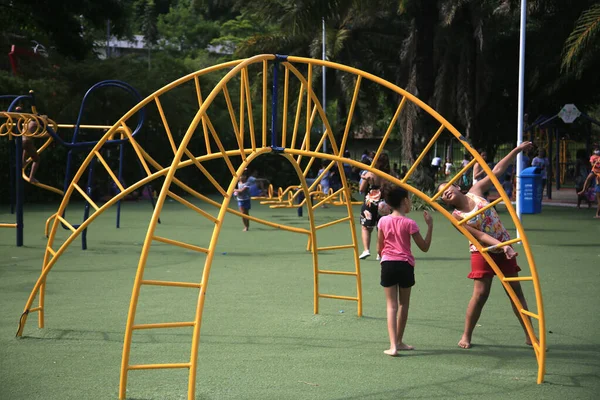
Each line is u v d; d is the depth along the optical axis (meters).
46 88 25.47
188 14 58.41
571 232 14.59
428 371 5.07
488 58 29.83
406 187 5.42
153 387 4.68
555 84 28.31
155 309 7.12
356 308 7.23
